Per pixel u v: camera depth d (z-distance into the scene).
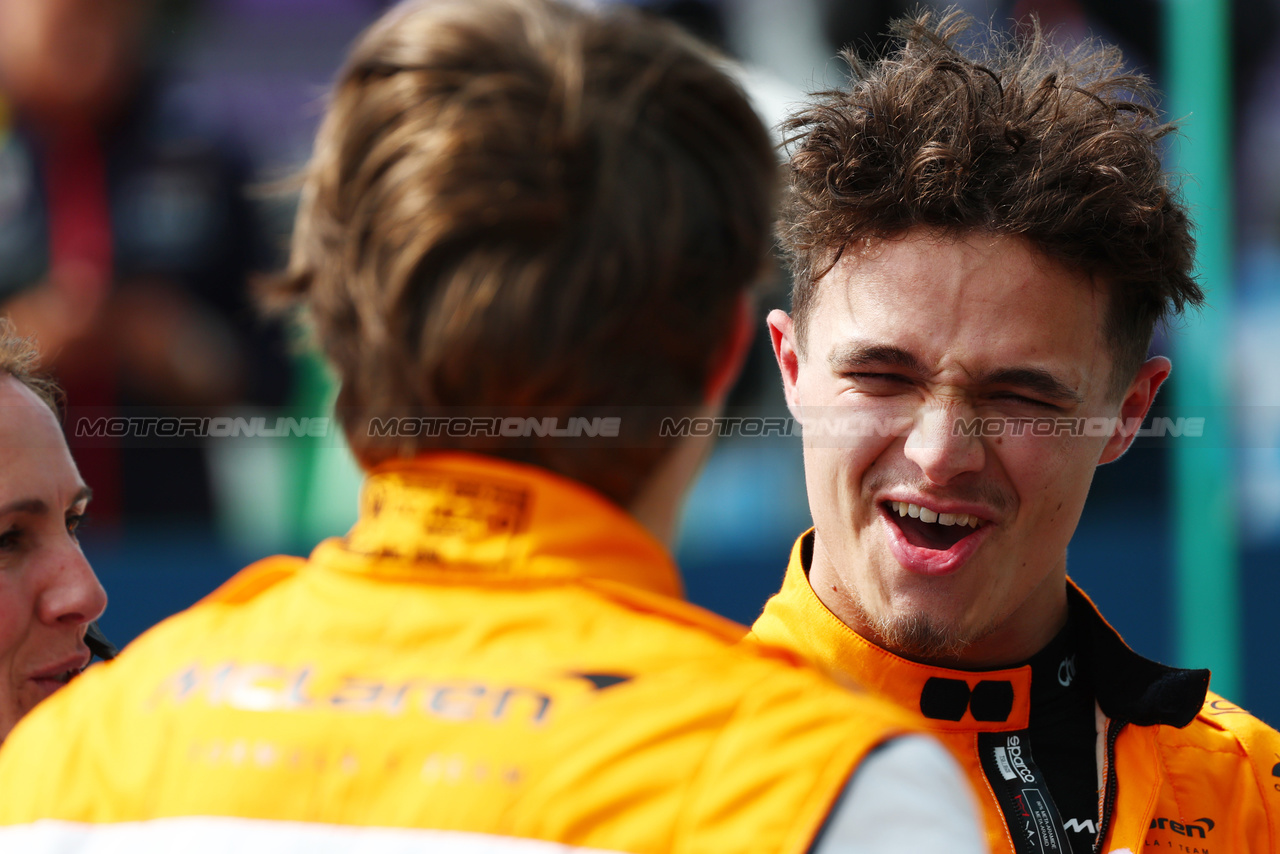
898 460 4.24
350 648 2.56
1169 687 4.36
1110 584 14.19
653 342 2.58
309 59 13.86
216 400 13.18
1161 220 4.27
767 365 9.78
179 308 13.14
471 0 2.68
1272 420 14.61
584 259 2.49
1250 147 14.97
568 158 2.51
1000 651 4.54
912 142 4.23
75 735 2.69
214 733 2.51
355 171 2.60
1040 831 4.26
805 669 2.58
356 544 2.74
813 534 5.18
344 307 2.64
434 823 2.31
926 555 4.27
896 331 4.15
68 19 12.68
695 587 13.74
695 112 2.66
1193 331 14.27
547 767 2.33
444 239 2.46
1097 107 4.38
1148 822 4.30
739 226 2.67
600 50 2.64
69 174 12.94
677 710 2.37
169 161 13.22
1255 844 4.48
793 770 2.28
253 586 2.96
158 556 12.97
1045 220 4.02
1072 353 4.15
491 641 2.50
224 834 2.38
